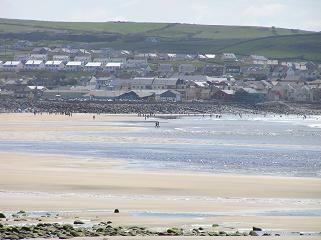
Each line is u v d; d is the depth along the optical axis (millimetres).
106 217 119188
